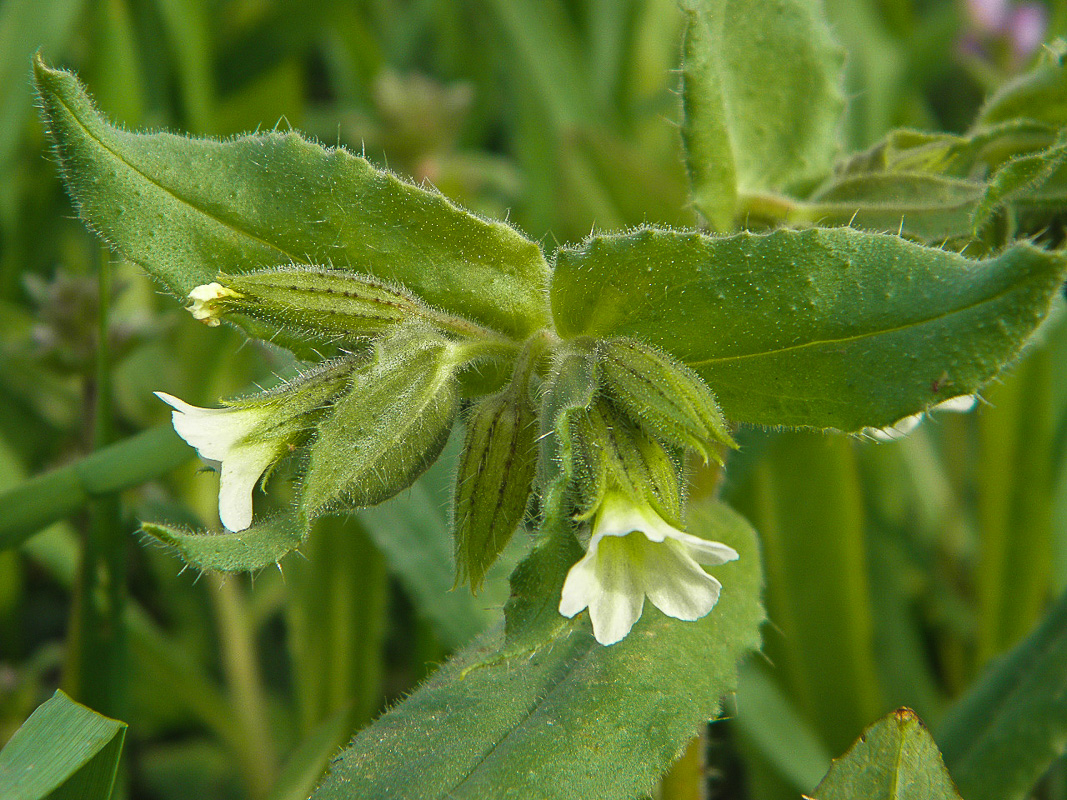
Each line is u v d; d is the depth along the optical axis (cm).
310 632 17
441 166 22
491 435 13
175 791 18
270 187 14
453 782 13
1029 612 17
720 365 13
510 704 14
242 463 13
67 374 18
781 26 15
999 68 24
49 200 21
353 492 13
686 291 13
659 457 13
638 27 24
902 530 19
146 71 21
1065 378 18
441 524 17
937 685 18
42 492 15
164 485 18
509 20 22
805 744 16
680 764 15
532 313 14
